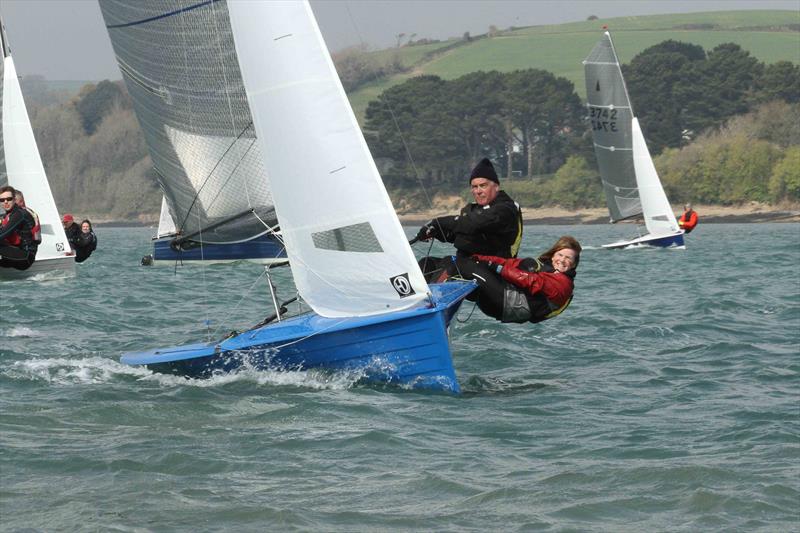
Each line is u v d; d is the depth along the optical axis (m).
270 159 35.91
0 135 85.50
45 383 37.38
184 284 86.38
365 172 35.44
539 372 42.06
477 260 37.19
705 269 108.50
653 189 153.00
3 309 62.22
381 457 28.28
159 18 48.75
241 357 37.34
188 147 49.94
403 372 36.34
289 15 35.22
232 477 26.45
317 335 36.31
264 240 49.66
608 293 77.69
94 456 27.91
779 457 28.45
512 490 25.59
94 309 64.38
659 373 41.81
